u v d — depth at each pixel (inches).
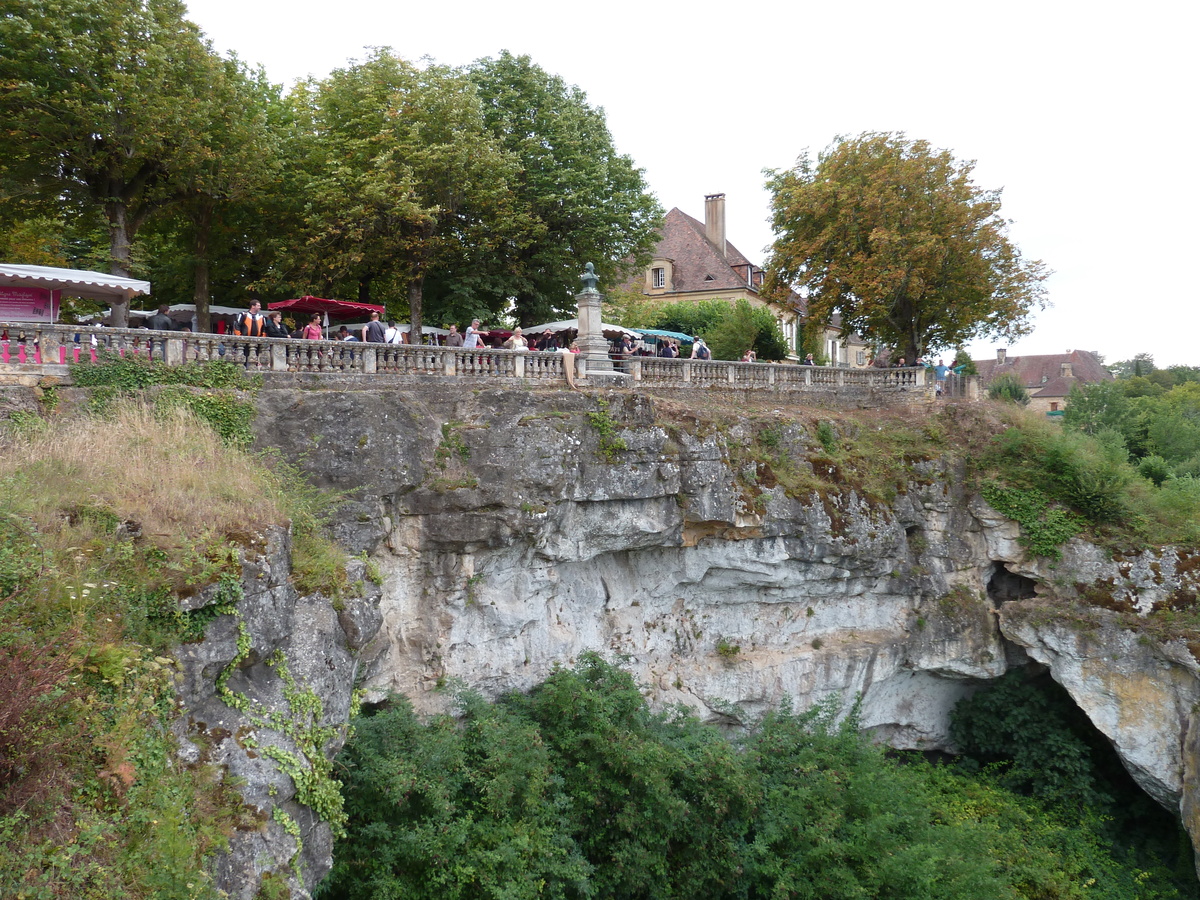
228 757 327.9
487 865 488.7
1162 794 758.5
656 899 569.9
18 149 701.9
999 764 831.7
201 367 515.8
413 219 802.2
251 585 359.3
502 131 970.7
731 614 765.9
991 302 1000.9
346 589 435.8
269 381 541.3
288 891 318.3
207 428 480.4
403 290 994.7
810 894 572.1
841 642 805.9
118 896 247.4
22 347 464.4
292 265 877.8
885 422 889.5
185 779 302.4
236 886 299.3
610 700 610.9
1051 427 882.8
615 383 719.7
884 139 981.8
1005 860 700.7
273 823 330.6
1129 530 803.4
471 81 929.5
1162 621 753.0
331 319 940.0
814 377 917.8
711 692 741.9
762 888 593.0
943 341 1080.8
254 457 496.1
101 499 347.6
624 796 573.6
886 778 649.0
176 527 352.8
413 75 868.6
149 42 703.1
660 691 721.0
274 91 964.6
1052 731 809.5
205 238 892.0
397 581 586.9
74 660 272.5
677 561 721.6
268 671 373.1
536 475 598.5
